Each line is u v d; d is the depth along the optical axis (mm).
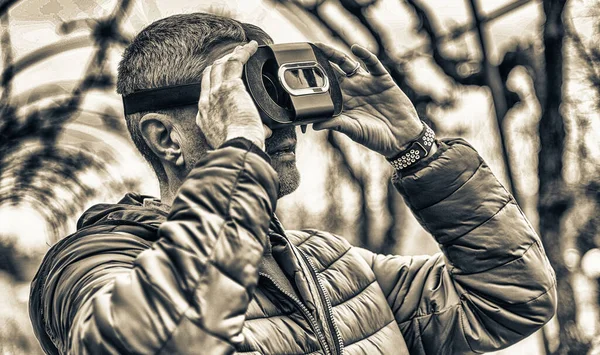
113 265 1105
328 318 1281
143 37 1360
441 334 1541
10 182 3873
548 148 4168
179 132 1309
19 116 3848
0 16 3734
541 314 1534
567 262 4070
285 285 1281
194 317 940
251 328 1183
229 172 1018
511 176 4191
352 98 1529
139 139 1361
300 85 1273
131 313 936
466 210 1527
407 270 1573
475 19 4188
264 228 1015
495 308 1535
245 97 1138
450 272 1584
